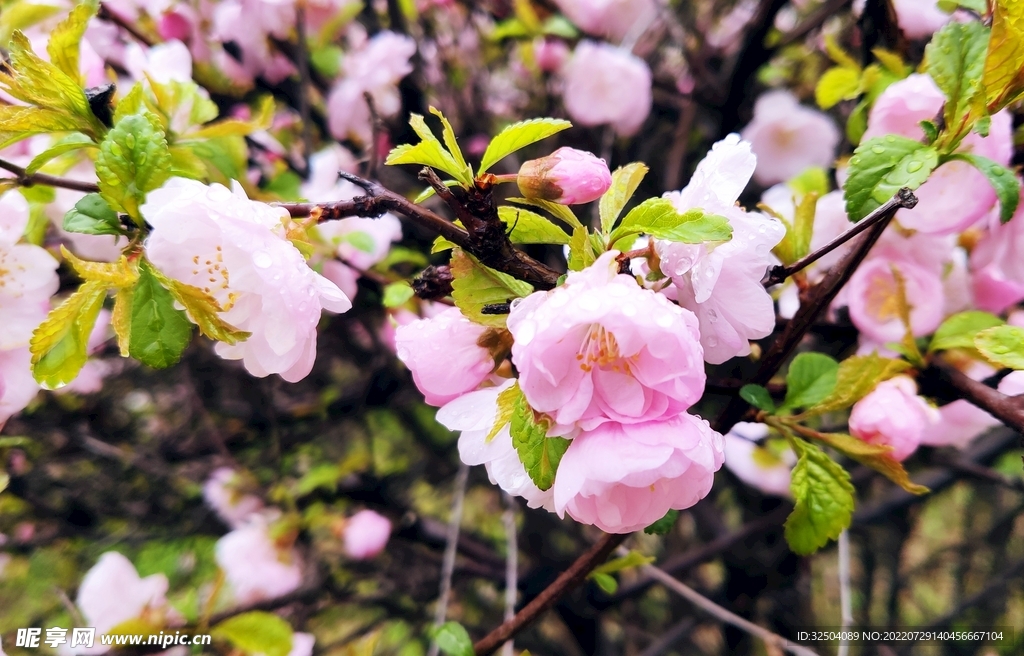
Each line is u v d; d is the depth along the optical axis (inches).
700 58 11.8
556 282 4.0
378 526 13.2
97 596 8.7
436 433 16.1
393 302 7.2
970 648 17.7
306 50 11.1
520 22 11.2
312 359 4.3
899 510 15.2
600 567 6.1
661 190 12.9
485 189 4.0
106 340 11.5
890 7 6.8
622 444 3.5
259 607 11.6
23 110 4.4
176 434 16.2
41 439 14.5
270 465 16.3
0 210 5.7
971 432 7.2
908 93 5.5
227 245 4.1
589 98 11.4
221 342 4.3
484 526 18.7
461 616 18.0
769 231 3.9
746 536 12.8
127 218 4.2
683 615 16.5
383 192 4.4
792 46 12.4
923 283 6.1
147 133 4.0
